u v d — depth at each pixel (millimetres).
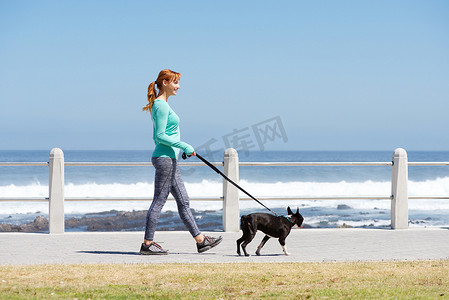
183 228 17125
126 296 5121
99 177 42750
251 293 5270
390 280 5840
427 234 9914
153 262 7211
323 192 34062
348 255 7844
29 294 5133
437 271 6359
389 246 8656
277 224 7836
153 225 7855
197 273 6230
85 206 22625
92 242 9000
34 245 8656
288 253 7996
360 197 10625
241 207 22312
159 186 7883
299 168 48562
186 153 7852
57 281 5762
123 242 9008
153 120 7926
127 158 100625
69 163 10016
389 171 47656
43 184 45312
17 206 23203
